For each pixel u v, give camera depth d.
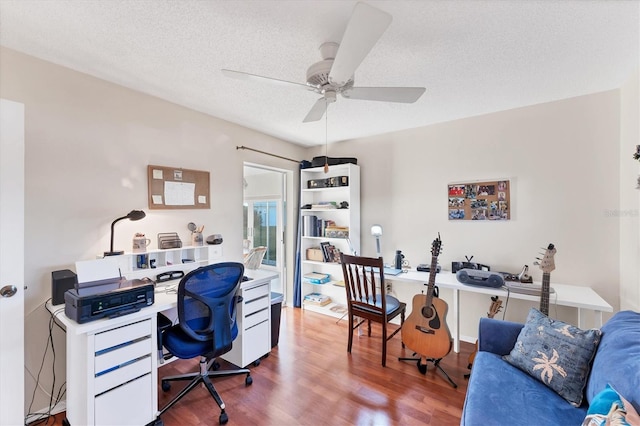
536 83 2.19
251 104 2.59
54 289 1.75
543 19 1.46
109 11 1.42
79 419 1.58
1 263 1.51
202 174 2.77
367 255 3.63
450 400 1.96
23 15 1.44
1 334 1.52
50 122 1.88
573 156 2.47
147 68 1.97
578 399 1.33
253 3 1.36
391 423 1.75
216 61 1.88
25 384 1.78
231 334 2.00
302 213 3.91
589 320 2.42
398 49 1.73
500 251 2.79
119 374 1.60
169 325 1.94
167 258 2.46
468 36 1.61
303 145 4.11
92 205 2.06
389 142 3.46
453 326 2.99
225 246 2.99
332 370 2.33
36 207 1.82
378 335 3.02
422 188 3.23
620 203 2.29
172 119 2.54
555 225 2.55
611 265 2.34
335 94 1.70
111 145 2.16
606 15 1.42
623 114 2.22
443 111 2.78
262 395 2.02
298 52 1.78
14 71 1.75
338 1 1.35
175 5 1.37
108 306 1.59
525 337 1.64
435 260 2.36
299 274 3.91
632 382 1.06
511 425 1.18
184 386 2.14
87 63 1.90
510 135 2.73
